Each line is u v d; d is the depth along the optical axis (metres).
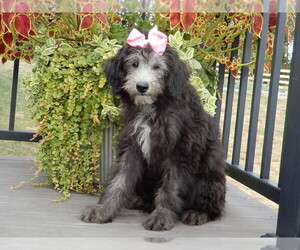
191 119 1.21
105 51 1.31
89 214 1.18
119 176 1.23
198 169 1.23
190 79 1.32
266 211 1.36
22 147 2.62
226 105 1.60
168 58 1.20
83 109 1.33
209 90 1.54
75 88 1.31
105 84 1.30
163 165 1.21
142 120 1.21
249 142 1.38
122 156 1.25
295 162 1.03
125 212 1.27
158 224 1.15
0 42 1.55
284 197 1.06
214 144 1.24
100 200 1.24
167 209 1.18
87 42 1.35
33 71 1.38
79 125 1.34
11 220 1.14
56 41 1.41
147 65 1.19
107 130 1.35
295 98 1.04
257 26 1.35
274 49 1.24
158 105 1.19
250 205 1.41
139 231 1.14
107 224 1.17
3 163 1.65
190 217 1.22
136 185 1.30
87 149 1.35
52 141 1.33
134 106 1.22
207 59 1.54
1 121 2.87
